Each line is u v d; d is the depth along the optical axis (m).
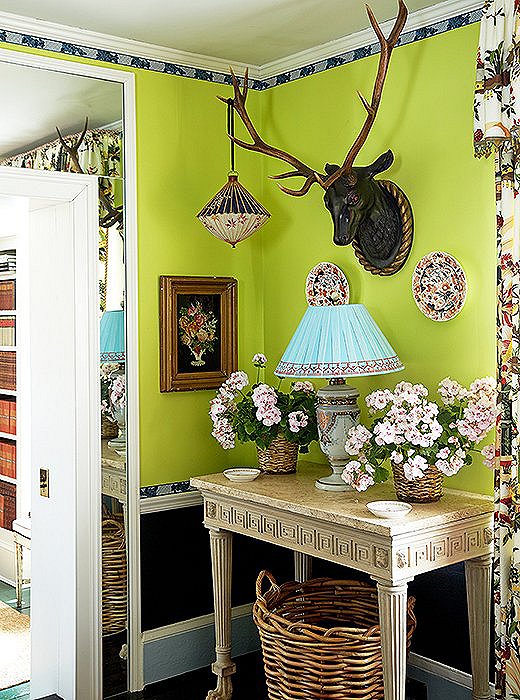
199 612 3.97
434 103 3.35
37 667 3.89
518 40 2.81
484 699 3.10
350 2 3.28
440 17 3.31
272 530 3.21
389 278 3.55
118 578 3.71
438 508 2.95
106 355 3.68
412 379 3.47
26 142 3.46
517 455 2.88
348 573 3.81
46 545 3.84
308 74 3.92
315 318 3.23
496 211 2.96
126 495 3.74
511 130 2.85
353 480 3.07
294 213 4.03
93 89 3.63
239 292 4.15
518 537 2.88
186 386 3.90
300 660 2.99
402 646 2.78
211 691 3.58
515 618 2.89
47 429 3.82
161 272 3.85
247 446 4.16
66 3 3.25
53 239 3.76
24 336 5.39
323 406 3.29
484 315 3.19
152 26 3.53
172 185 3.88
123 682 3.71
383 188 3.47
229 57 3.96
